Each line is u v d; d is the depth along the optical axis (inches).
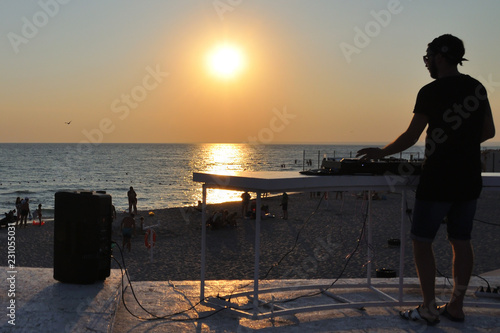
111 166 5772.6
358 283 168.7
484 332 126.5
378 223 919.0
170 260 642.2
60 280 143.8
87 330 110.8
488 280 178.4
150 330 124.6
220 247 727.1
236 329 126.1
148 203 2196.1
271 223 952.3
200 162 6756.9
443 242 688.4
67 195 142.6
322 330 126.4
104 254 146.3
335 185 129.3
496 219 935.7
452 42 127.8
